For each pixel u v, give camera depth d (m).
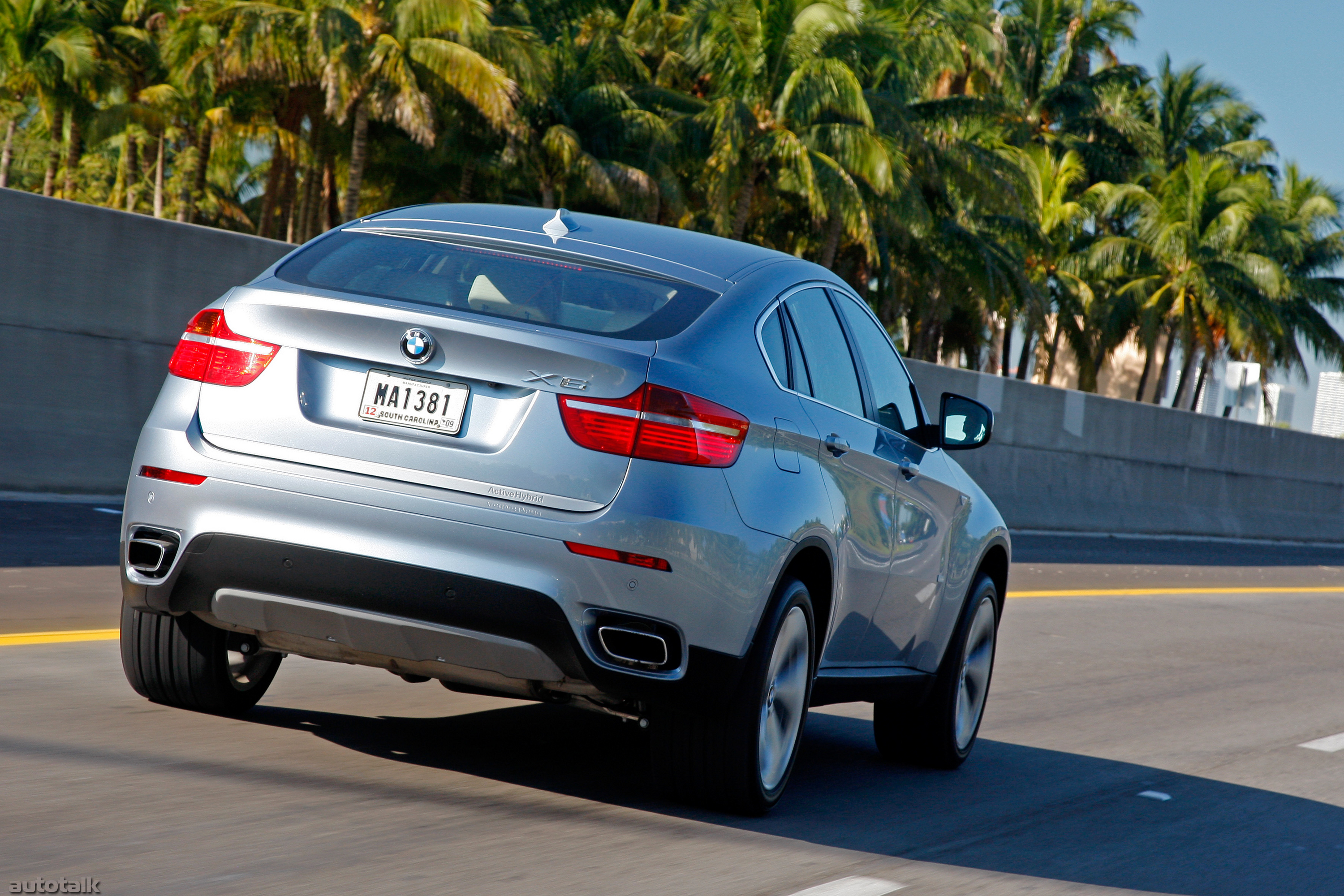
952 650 12.80
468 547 8.41
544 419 8.52
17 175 128.25
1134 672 21.11
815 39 76.44
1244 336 122.06
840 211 77.12
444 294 9.27
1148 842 10.96
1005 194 89.88
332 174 96.31
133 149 114.38
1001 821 11.11
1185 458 57.16
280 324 8.90
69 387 24.20
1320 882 10.34
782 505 9.16
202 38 86.00
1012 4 135.88
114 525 22.23
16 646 13.66
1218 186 122.50
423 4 77.06
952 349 122.62
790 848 9.27
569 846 8.62
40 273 23.77
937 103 89.88
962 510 12.66
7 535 20.27
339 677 13.68
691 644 8.65
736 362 9.31
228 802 8.84
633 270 9.71
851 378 11.16
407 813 8.98
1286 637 28.06
